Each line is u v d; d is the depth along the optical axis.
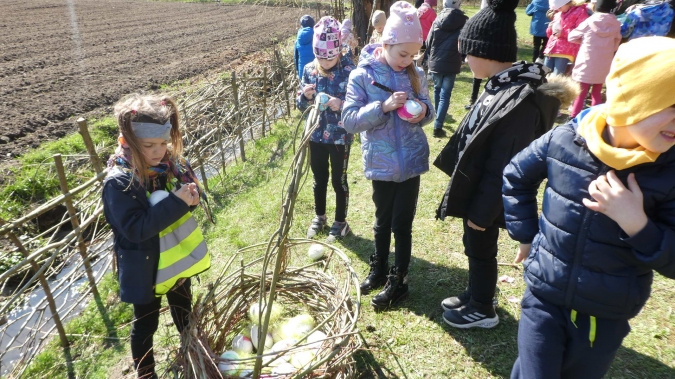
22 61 11.64
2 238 4.60
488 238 2.55
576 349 1.77
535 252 1.83
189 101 6.32
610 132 1.55
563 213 1.69
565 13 5.93
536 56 8.55
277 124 7.12
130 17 21.16
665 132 1.38
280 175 5.32
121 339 3.07
